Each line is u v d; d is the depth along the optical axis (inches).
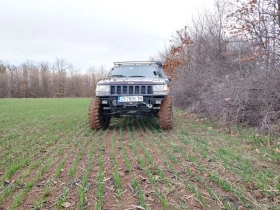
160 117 220.7
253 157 135.9
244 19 252.1
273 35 228.1
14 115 420.8
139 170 118.0
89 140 188.5
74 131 235.8
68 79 2266.2
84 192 93.0
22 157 145.1
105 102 218.2
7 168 125.2
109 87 215.8
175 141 178.7
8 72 2144.4
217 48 381.1
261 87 200.1
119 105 216.4
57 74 2269.9
